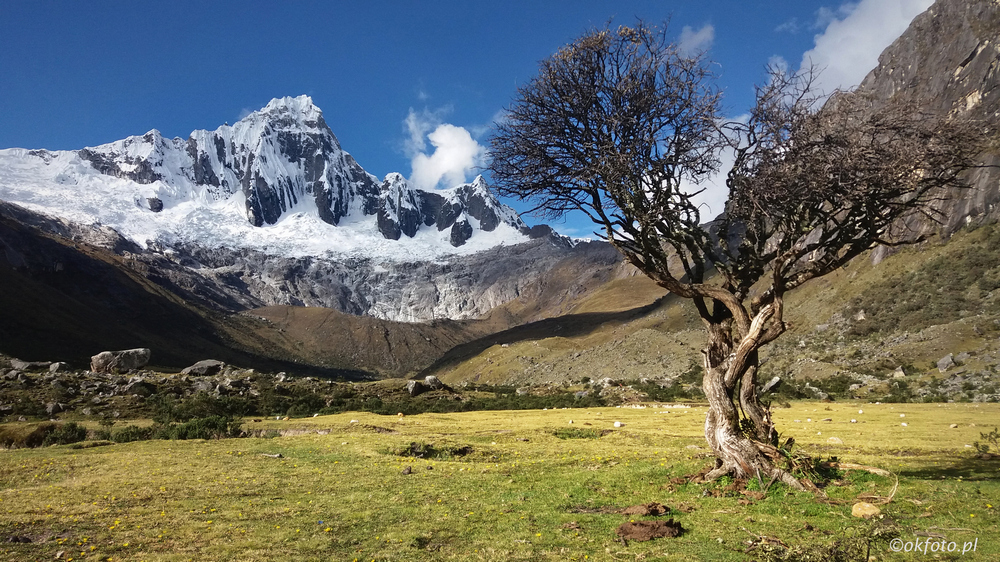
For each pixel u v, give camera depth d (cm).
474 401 5350
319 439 2647
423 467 1825
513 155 1588
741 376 1388
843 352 8125
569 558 884
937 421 3088
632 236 1518
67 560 902
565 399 5662
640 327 16225
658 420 3503
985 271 8731
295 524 1121
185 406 3897
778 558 784
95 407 3869
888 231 1355
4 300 16550
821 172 1185
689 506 1171
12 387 4059
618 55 1461
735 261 1438
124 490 1463
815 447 2192
